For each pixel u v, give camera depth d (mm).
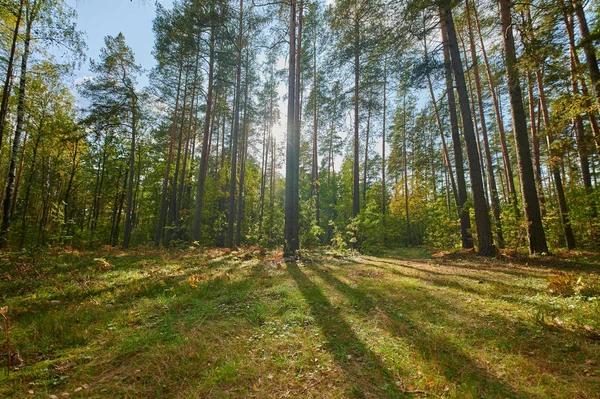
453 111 12844
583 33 8320
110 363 3000
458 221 13445
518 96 9172
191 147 24641
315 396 2379
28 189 18125
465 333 3518
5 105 9891
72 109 18250
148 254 12594
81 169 25703
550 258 8078
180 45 15461
